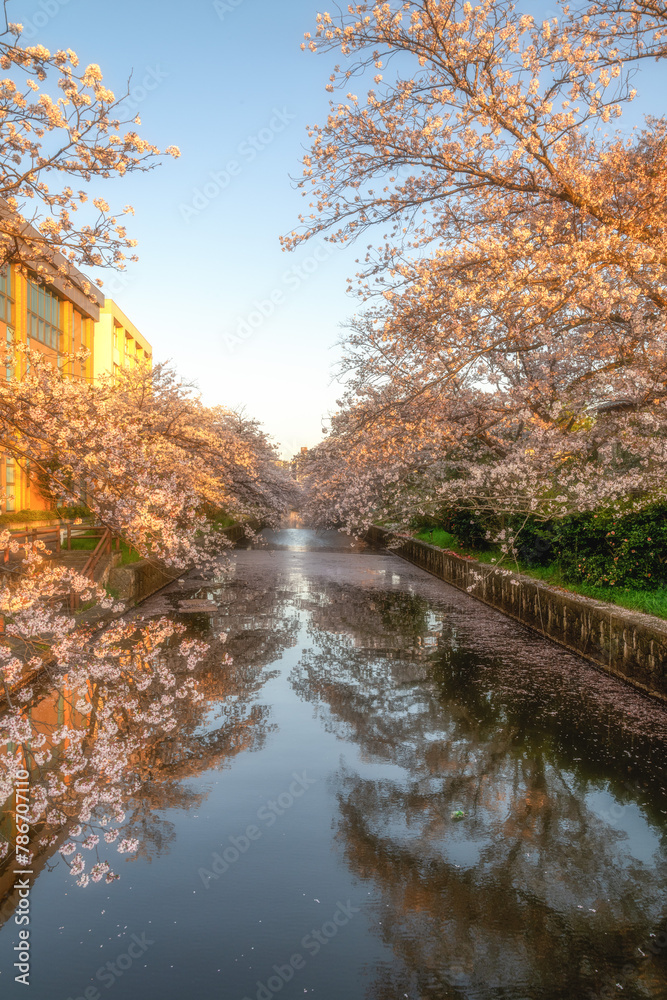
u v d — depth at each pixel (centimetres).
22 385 549
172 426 1767
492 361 1171
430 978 327
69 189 480
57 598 984
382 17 772
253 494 3403
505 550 1351
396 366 978
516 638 1116
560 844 452
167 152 463
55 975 325
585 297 731
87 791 495
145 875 414
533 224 855
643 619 816
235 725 672
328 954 342
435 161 859
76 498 535
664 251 743
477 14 771
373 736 646
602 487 1017
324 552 3081
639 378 880
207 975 327
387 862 430
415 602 1532
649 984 324
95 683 776
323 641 1078
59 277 540
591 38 789
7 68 424
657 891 399
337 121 841
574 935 359
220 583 1855
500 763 584
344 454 1364
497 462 1395
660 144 845
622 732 656
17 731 472
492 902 387
